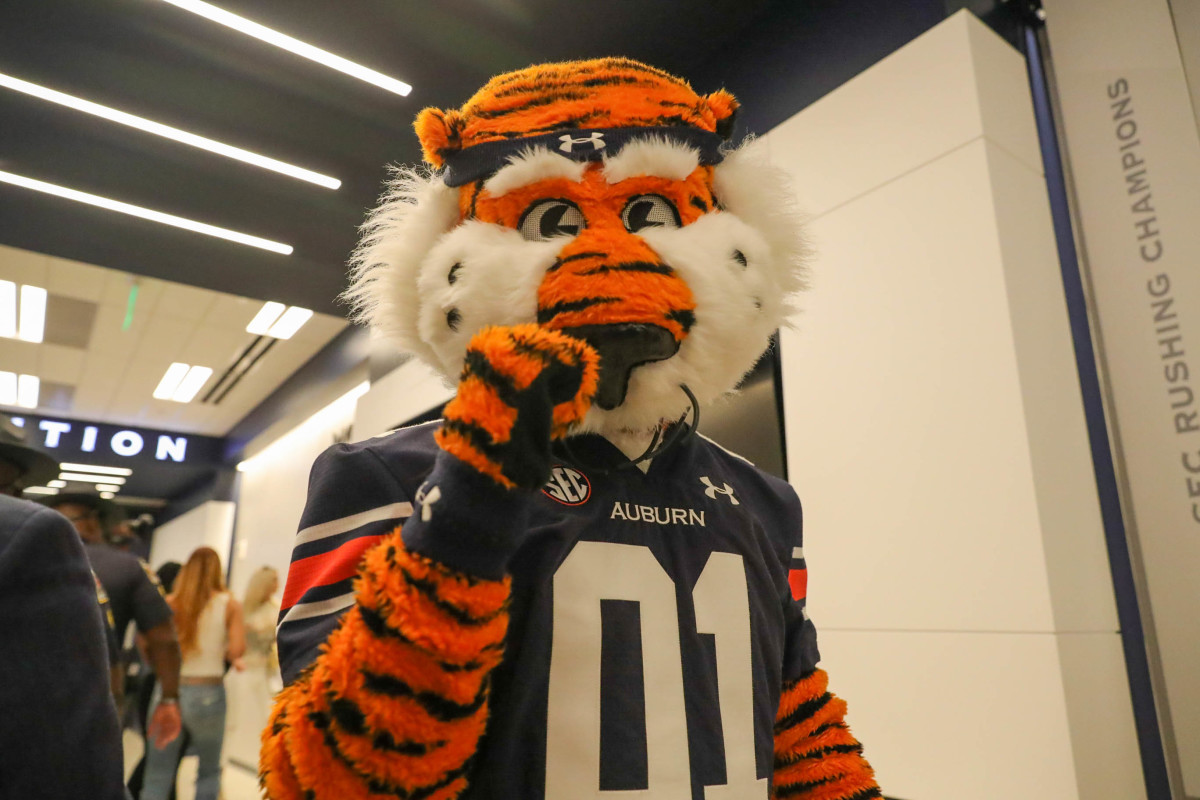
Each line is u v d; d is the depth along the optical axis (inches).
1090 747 55.6
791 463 77.7
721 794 23.2
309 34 98.1
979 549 61.6
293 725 17.3
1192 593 61.4
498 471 16.5
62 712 23.3
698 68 109.5
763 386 83.2
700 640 24.5
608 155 24.5
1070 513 61.9
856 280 75.2
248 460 368.8
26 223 140.9
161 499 530.0
